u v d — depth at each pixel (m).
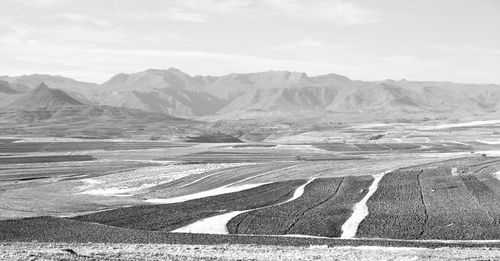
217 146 199.12
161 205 77.69
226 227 62.62
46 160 151.00
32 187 104.69
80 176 119.88
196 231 61.09
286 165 122.06
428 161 119.69
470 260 36.41
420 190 81.81
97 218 68.00
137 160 150.00
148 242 52.34
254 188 91.44
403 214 66.50
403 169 105.12
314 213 68.75
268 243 52.22
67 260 31.94
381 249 45.62
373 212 68.12
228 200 81.06
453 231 58.16
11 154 169.25
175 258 35.88
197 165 129.50
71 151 181.12
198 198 83.69
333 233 59.25
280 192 86.25
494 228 58.72
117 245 47.38
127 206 78.44
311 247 47.81
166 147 196.50
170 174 115.56
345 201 76.50
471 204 70.88
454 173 95.12
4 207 76.75
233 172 113.38
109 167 134.75
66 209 76.25
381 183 89.44
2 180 115.19
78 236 55.28
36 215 70.44
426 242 52.81
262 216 67.69
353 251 43.53
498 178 88.25
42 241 52.44
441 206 70.31
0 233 56.06
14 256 32.84
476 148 179.38
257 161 143.38
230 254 40.03
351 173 103.69
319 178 97.81
